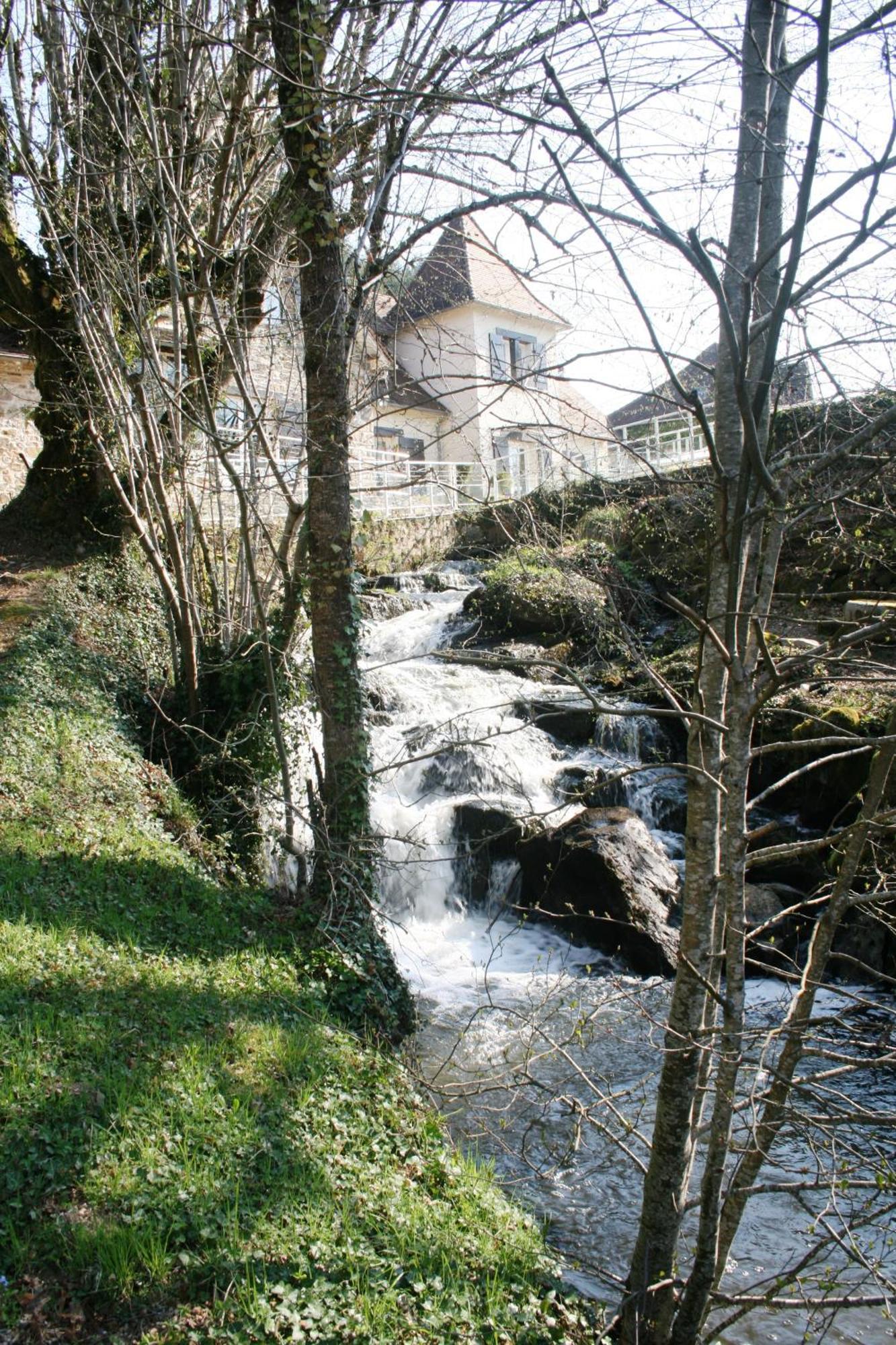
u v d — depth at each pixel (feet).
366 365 30.63
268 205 31.32
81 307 35.50
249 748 36.35
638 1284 15.69
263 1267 14.90
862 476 13.99
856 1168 14.74
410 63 24.58
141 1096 17.53
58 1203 14.94
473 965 33.88
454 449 73.82
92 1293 13.83
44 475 48.85
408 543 78.18
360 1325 14.35
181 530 39.37
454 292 29.22
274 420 29.25
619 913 34.78
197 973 23.75
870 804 13.76
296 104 25.17
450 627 64.64
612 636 19.84
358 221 28.30
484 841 20.53
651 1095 25.11
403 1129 20.70
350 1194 17.40
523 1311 15.99
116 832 30.04
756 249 14.02
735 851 13.53
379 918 29.96
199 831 34.32
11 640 38.24
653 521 20.48
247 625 37.83
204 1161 16.62
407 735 46.68
